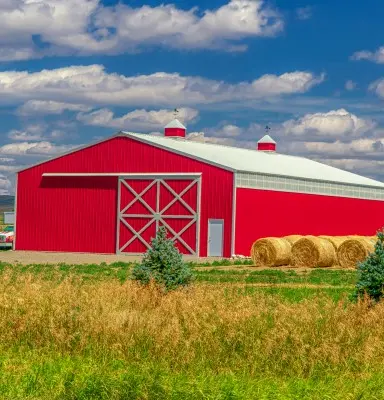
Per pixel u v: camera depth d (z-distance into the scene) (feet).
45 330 55.88
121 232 182.39
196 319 54.29
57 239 190.80
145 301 64.18
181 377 46.06
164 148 178.29
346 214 208.54
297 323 52.85
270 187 179.52
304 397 42.19
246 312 54.39
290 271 128.06
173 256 73.56
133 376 44.55
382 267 65.05
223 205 169.78
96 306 58.85
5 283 65.67
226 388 42.70
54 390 43.62
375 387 44.01
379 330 52.49
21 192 196.24
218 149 200.85
